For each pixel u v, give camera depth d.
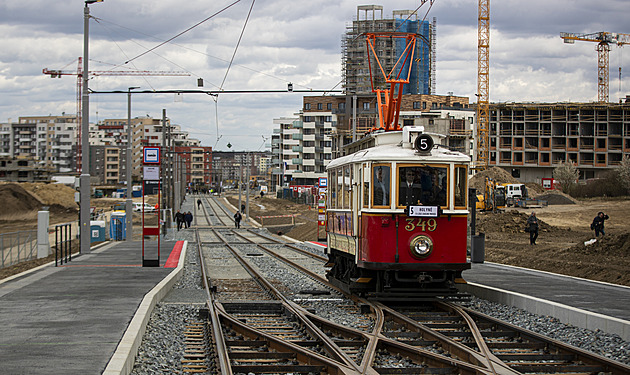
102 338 9.02
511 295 14.01
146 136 192.38
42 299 13.13
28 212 79.06
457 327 11.60
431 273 13.90
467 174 13.84
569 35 131.75
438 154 13.81
